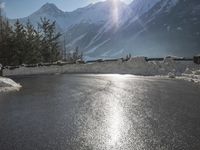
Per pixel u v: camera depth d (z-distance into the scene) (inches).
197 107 348.2
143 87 565.9
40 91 550.6
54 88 590.2
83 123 287.6
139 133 246.7
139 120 292.8
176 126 264.4
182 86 562.9
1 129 271.9
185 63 975.0
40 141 231.6
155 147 209.0
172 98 420.2
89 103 400.2
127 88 556.4
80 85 631.8
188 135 235.1
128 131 254.4
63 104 398.0
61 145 220.7
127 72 1013.2
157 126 267.0
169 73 855.7
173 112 324.2
